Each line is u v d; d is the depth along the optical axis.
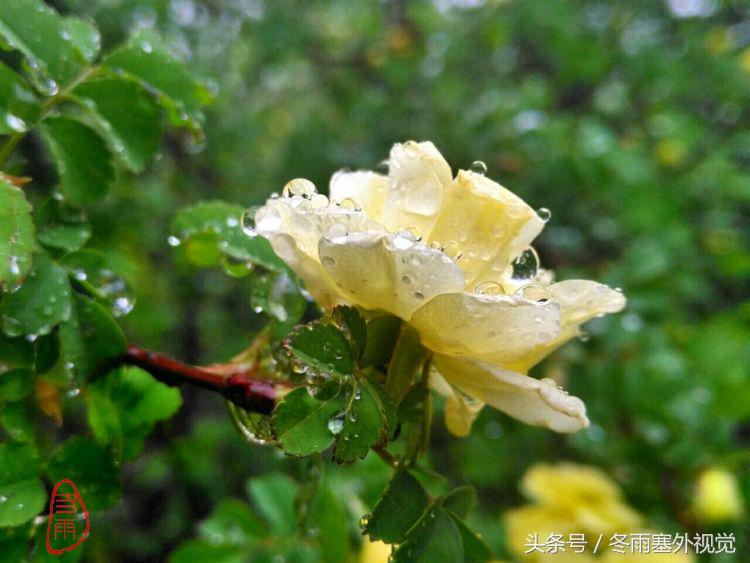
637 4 0.31
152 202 0.33
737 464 0.18
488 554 0.08
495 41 0.33
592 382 0.19
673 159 0.26
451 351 0.08
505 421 0.19
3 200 0.07
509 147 0.29
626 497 0.19
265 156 0.43
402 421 0.08
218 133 0.33
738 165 0.28
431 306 0.07
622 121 0.31
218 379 0.08
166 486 0.33
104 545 0.27
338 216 0.07
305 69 0.40
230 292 0.38
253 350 0.09
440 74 0.35
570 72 0.31
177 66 0.10
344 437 0.07
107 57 0.09
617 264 0.23
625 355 0.20
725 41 0.31
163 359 0.08
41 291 0.08
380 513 0.08
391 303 0.08
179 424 0.30
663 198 0.23
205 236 0.10
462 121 0.32
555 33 0.30
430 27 0.36
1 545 0.08
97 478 0.08
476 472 0.27
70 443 0.08
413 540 0.08
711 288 0.27
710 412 0.19
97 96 0.09
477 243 0.08
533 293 0.08
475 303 0.07
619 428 0.20
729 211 0.26
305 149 0.36
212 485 0.30
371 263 0.07
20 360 0.08
